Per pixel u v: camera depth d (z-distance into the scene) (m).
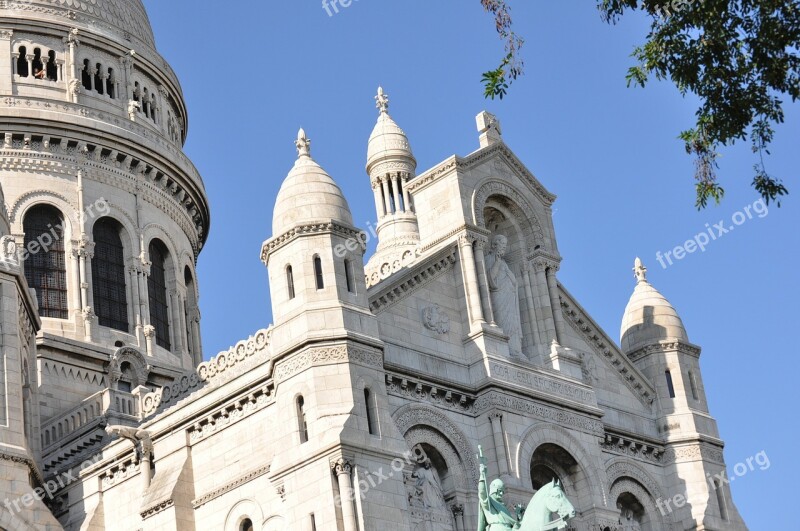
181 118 117.81
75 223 101.62
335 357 69.56
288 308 71.25
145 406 83.44
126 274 103.56
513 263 83.81
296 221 72.31
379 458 68.25
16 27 105.75
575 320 85.19
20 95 103.56
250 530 71.31
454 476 73.81
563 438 78.50
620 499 83.25
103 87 108.31
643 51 53.62
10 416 75.69
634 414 85.75
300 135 76.19
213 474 73.50
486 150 82.88
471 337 77.38
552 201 86.44
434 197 81.19
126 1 114.06
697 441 85.94
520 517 70.50
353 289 72.25
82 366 96.69
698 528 83.69
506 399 76.31
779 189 52.31
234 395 73.25
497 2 54.66
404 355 74.06
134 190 106.06
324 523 66.44
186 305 109.44
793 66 52.00
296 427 69.06
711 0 51.34
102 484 78.81
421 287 77.06
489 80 54.91
